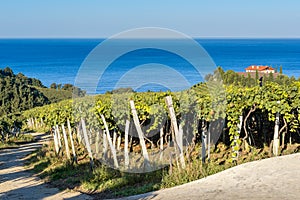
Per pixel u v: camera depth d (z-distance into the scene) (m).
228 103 9.77
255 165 8.20
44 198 9.03
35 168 13.71
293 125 9.77
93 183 9.70
